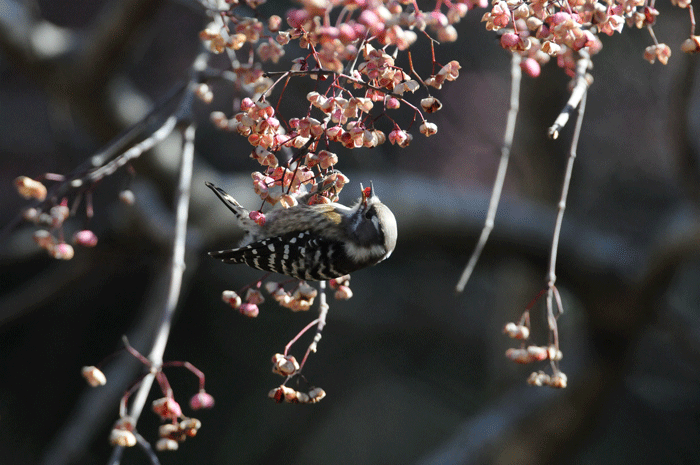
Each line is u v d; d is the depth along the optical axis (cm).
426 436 2012
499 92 1708
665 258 1170
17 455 1994
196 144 1847
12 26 1077
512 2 395
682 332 1271
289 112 1062
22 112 1886
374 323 2183
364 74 387
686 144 1020
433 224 1217
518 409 1425
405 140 379
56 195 509
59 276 1171
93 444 1930
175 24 1798
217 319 2161
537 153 1430
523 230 1256
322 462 1986
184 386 2097
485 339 2155
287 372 419
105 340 2141
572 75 499
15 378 2086
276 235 550
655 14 399
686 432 1714
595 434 1583
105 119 1142
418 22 326
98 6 1778
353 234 538
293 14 329
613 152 1672
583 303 1311
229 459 2008
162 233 1082
